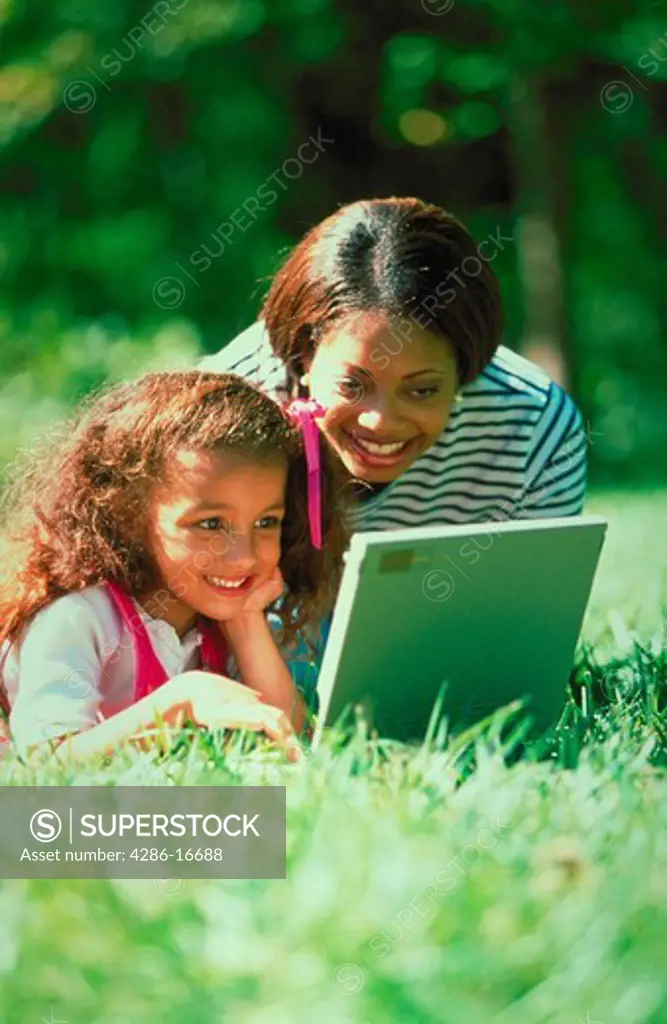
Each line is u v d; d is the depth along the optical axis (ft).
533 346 54.03
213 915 9.27
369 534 12.29
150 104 55.52
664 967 8.58
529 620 13.32
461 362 15.20
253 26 53.11
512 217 59.47
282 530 15.49
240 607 14.61
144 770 11.95
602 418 59.21
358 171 59.00
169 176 55.98
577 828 10.43
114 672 14.75
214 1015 8.41
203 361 17.53
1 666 15.10
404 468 15.46
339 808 10.75
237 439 14.21
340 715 12.94
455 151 59.06
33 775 11.95
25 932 9.13
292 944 8.91
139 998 8.54
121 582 14.75
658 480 57.11
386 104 54.34
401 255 14.58
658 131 57.21
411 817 10.56
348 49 55.11
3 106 54.85
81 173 56.29
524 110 52.42
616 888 9.23
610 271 59.98
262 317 16.88
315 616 16.01
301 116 57.21
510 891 9.37
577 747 12.59
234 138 55.52
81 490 14.70
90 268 55.67
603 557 28.09
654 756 13.17
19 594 14.79
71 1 54.44
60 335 53.72
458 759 12.55
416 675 13.05
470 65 51.44
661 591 22.62
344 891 9.41
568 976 8.45
